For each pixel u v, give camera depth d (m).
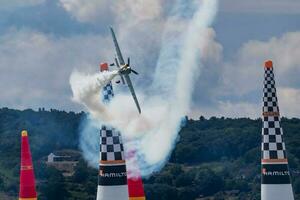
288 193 118.19
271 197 118.25
